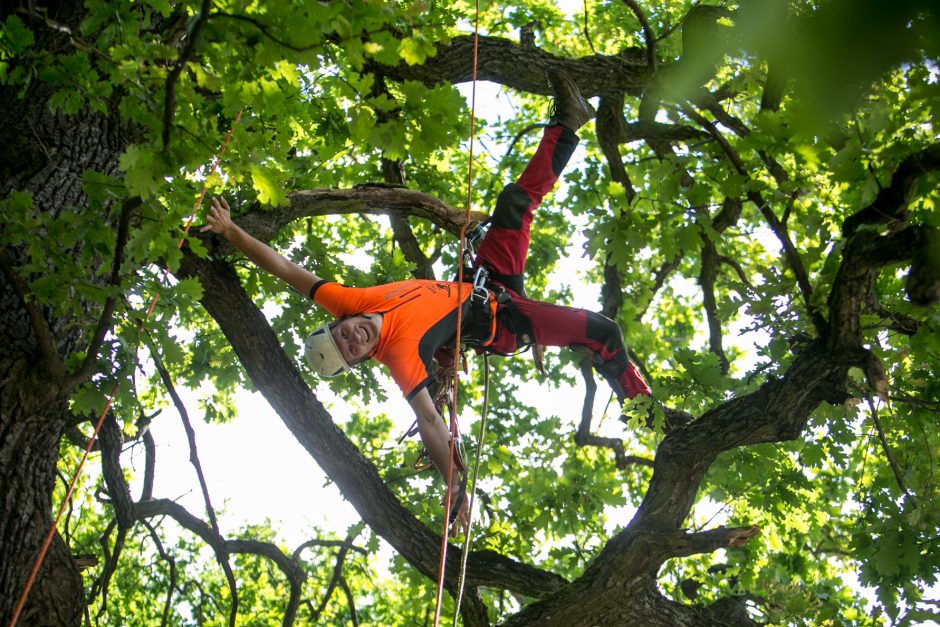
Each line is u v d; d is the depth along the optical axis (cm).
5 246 483
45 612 512
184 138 418
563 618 643
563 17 1184
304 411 735
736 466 792
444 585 758
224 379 970
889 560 693
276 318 831
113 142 584
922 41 259
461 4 1134
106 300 474
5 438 497
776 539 1008
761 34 211
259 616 1381
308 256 826
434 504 1012
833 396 638
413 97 420
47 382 501
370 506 745
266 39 381
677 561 1088
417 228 1192
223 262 721
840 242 558
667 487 684
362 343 580
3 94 561
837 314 579
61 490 1355
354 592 1412
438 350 630
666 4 1016
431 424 569
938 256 466
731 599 753
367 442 1173
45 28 550
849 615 991
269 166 480
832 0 197
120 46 414
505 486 1054
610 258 624
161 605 1382
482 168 1318
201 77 415
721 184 599
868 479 897
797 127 219
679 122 1001
